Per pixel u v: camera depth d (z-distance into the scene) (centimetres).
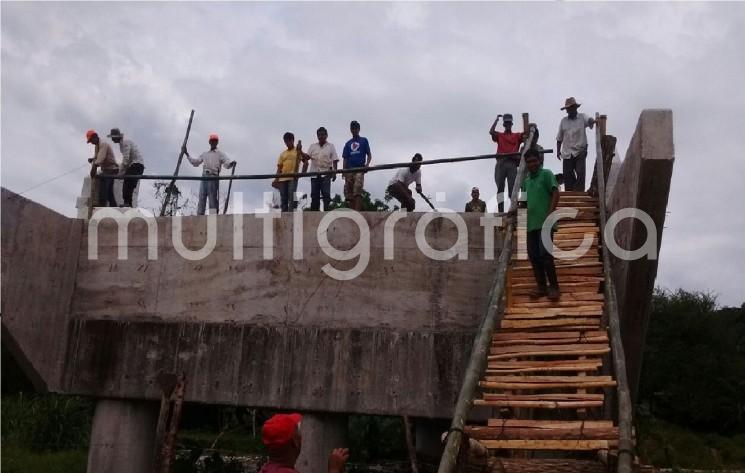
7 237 959
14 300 965
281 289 990
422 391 920
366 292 965
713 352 3262
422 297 949
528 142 1110
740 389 3138
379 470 1870
